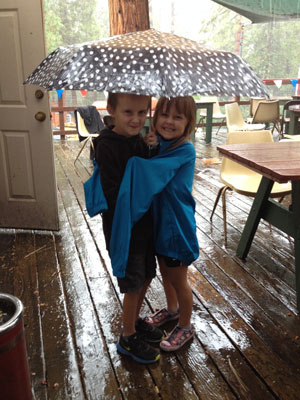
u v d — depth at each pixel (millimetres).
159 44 1292
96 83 1196
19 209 3256
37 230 3309
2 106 2973
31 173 3135
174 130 1500
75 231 3297
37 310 2184
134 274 1600
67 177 5074
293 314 2145
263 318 2105
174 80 1188
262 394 1605
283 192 2693
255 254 2852
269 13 6082
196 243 1638
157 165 1487
